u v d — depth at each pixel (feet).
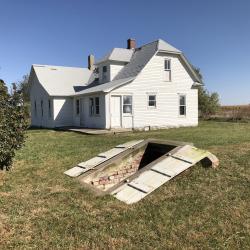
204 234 16.20
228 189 22.39
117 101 74.64
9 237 16.53
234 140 43.62
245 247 14.80
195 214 18.66
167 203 20.47
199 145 39.06
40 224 18.02
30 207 20.81
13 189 25.04
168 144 30.22
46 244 15.70
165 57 80.48
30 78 109.60
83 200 21.90
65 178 27.99
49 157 38.01
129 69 82.64
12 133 26.40
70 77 103.81
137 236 16.25
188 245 15.16
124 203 21.01
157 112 79.71
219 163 27.78
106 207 20.42
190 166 25.17
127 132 69.92
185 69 84.12
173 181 24.26
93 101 80.02
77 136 63.82
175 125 82.53
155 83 79.15
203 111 114.62
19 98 27.27
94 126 79.61
